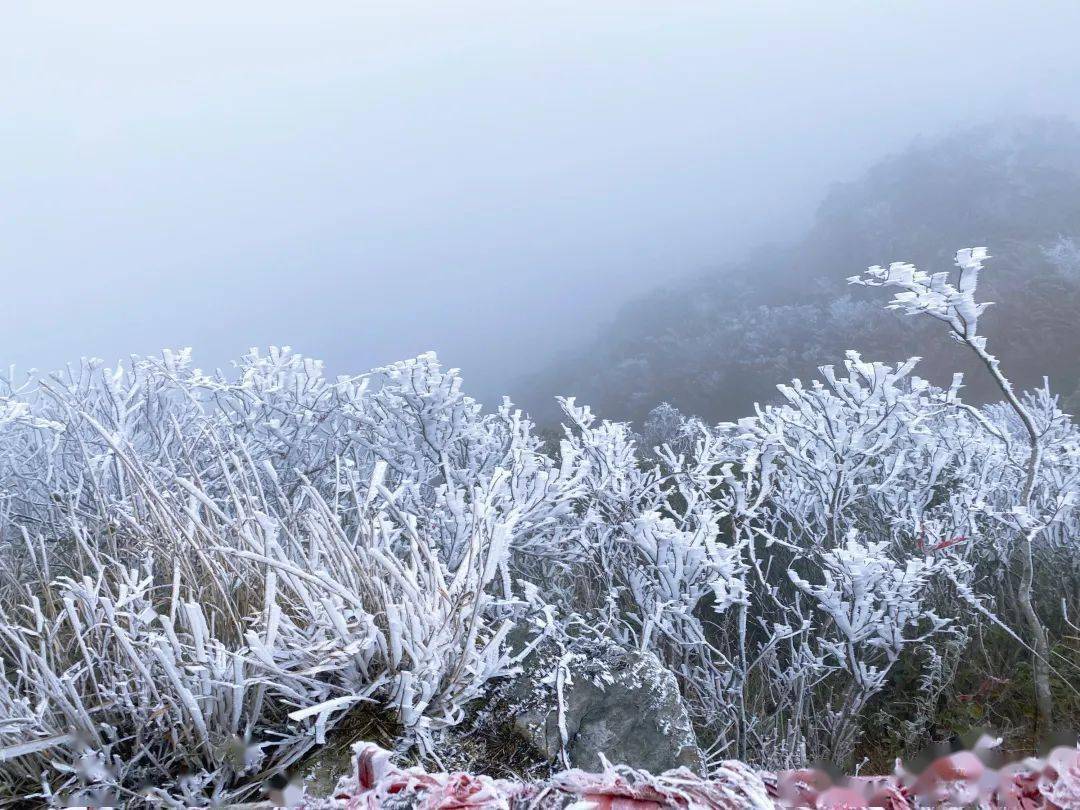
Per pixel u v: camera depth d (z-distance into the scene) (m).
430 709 2.04
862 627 2.51
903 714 2.71
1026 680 2.57
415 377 3.14
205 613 2.30
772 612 3.34
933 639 2.92
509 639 2.42
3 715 1.85
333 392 3.77
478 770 1.97
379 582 2.05
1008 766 1.05
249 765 1.85
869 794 1.07
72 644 2.25
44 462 3.52
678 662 2.98
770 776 1.10
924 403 3.49
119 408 3.34
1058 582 3.20
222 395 3.72
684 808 1.04
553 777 1.12
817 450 3.12
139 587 2.01
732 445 3.51
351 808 1.09
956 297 2.06
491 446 3.54
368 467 3.90
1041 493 3.48
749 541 2.93
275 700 2.10
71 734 1.82
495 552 2.08
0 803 1.78
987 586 3.36
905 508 3.37
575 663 2.26
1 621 2.25
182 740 1.91
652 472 3.41
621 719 2.11
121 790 1.78
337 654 1.96
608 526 3.15
